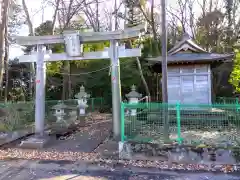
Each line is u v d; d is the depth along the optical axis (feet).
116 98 28.35
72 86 71.56
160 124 25.63
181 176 18.57
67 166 21.04
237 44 63.41
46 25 72.08
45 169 20.27
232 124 27.71
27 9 52.85
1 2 39.32
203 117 30.42
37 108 29.99
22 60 30.60
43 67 30.42
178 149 22.11
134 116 26.08
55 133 34.12
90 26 77.10
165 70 26.66
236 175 18.63
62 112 36.01
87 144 28.78
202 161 21.45
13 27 71.05
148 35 69.26
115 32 28.37
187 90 41.81
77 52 29.01
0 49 38.37
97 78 69.10
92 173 19.34
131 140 23.94
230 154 21.20
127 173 19.29
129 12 73.31
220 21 75.66
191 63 41.37
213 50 73.72
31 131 35.29
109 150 25.55
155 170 19.94
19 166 21.08
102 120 48.44
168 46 72.54
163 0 26.96
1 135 29.53
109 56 28.99
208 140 24.25
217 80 65.00
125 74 63.52
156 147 22.58
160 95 63.62
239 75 36.76
